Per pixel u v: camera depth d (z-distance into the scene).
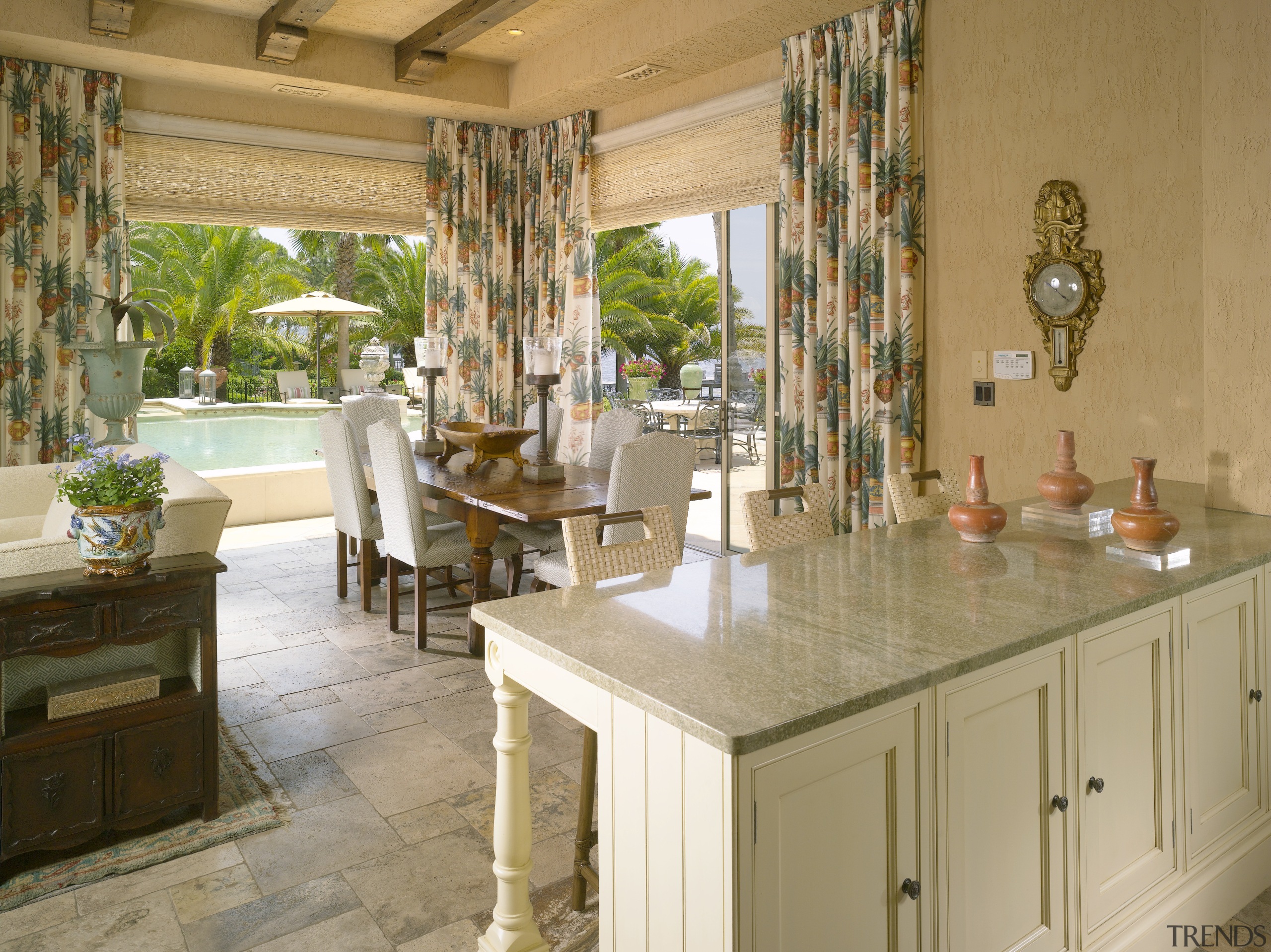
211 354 17.81
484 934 2.11
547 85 5.71
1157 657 2.00
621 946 1.55
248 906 2.22
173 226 17.42
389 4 5.02
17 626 2.29
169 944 2.08
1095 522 2.65
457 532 4.30
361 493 4.57
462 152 6.51
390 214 6.41
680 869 1.40
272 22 4.86
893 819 1.50
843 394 4.42
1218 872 2.17
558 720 3.37
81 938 2.10
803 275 4.57
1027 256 3.67
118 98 5.24
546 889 2.30
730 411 5.73
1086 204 3.45
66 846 2.38
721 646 1.68
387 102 5.95
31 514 3.81
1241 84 2.67
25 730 2.32
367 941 2.09
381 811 2.69
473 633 4.05
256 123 5.81
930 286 4.09
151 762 2.50
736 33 4.54
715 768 1.31
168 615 2.51
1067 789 1.80
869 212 4.25
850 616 1.85
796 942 1.37
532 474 4.43
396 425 4.04
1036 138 3.61
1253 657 2.29
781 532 2.76
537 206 6.68
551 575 3.87
